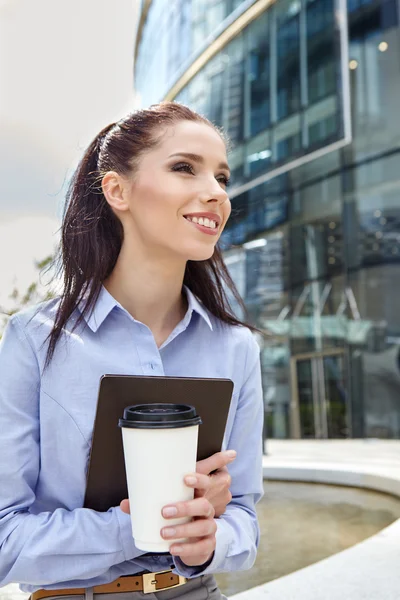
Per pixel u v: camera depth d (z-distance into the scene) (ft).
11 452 2.94
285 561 8.10
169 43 45.50
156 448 2.18
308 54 32.01
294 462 16.48
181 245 3.15
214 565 2.90
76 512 2.83
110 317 3.28
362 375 32.55
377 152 34.76
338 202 35.47
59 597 3.02
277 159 33.12
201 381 2.83
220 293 3.91
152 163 3.18
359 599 5.12
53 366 3.07
